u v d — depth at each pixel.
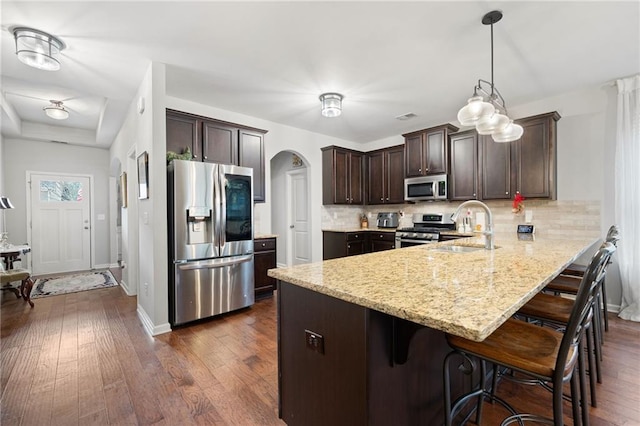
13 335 2.68
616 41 2.39
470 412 1.63
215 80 3.08
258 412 1.64
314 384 1.29
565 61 2.71
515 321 1.39
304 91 3.37
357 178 5.41
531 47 2.48
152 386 1.88
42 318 3.12
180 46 2.45
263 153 3.94
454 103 3.74
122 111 3.94
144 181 2.93
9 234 5.01
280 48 2.49
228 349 2.39
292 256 5.75
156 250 2.72
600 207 3.20
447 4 1.97
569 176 3.39
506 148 3.68
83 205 5.75
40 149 5.31
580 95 3.34
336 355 1.18
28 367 2.12
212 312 3.04
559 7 1.99
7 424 1.55
